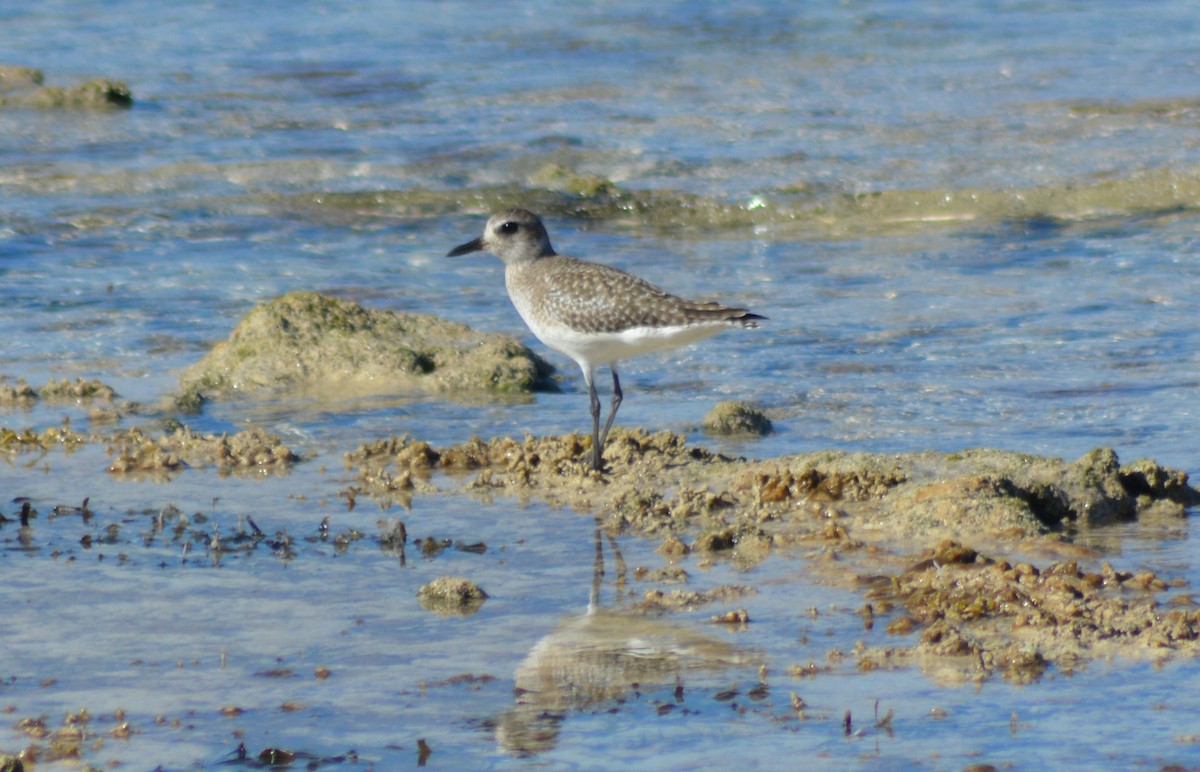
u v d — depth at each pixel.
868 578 10.23
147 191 25.88
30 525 11.53
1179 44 34.62
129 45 36.69
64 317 19.19
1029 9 38.59
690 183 26.17
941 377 16.41
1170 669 8.50
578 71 33.84
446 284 21.03
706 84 32.66
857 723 7.92
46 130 29.80
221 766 7.50
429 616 9.61
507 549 11.05
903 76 32.78
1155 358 16.80
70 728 7.88
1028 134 28.19
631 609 9.71
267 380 16.52
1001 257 21.91
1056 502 11.80
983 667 8.60
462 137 29.06
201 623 9.45
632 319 12.88
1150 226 23.30
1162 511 11.96
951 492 11.62
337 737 7.83
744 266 21.95
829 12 38.72
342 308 17.53
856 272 21.34
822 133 28.77
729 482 12.65
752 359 17.31
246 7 40.41
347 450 14.17
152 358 17.58
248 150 28.41
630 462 13.42
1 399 15.70
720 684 8.46
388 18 39.12
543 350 18.11
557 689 8.42
